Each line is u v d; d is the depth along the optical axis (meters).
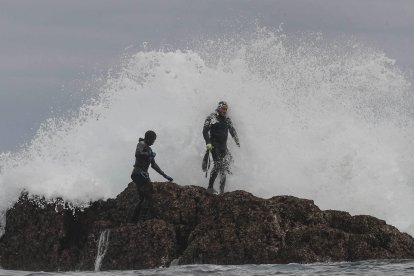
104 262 48.56
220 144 54.38
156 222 48.53
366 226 47.50
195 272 42.81
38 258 51.56
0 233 54.25
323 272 41.19
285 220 47.50
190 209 50.06
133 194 51.97
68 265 50.62
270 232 46.34
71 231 52.44
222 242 46.59
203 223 48.22
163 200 50.50
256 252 45.75
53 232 51.78
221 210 48.41
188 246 47.28
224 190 56.53
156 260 47.12
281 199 48.94
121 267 47.88
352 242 46.22
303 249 45.53
